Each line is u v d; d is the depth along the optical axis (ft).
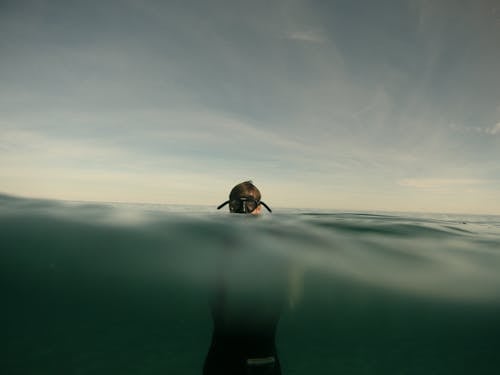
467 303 8.54
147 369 20.54
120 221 7.89
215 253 5.94
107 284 7.87
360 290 7.97
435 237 9.67
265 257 6.18
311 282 6.73
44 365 20.12
